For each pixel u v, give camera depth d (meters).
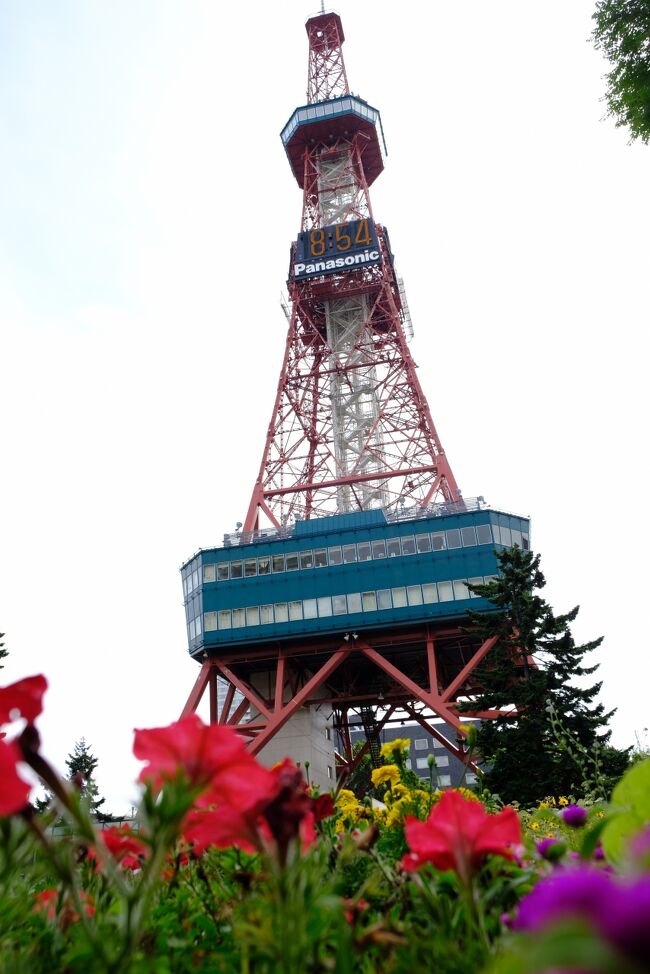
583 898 1.23
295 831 2.20
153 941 2.76
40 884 3.58
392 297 92.25
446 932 2.59
